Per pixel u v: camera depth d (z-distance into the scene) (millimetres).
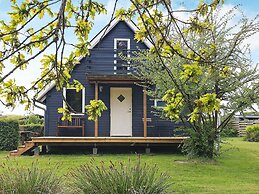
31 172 6203
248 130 24703
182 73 2758
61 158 13430
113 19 3059
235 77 11797
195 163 12344
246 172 11062
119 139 14742
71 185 6059
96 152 14930
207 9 3148
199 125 12609
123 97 16922
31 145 14586
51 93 16422
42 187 5906
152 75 12430
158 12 3150
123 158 13391
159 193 6016
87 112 3131
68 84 3137
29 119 22250
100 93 16781
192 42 10406
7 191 5738
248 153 16078
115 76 15336
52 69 2783
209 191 8086
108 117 16766
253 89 11898
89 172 6117
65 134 16438
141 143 15000
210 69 3359
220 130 12875
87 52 3047
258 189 8414
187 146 13117
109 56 16781
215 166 11945
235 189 8352
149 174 6141
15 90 2756
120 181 5875
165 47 3000
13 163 11797
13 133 17781
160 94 12039
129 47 17188
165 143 15055
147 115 16688
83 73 16781
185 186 8609
